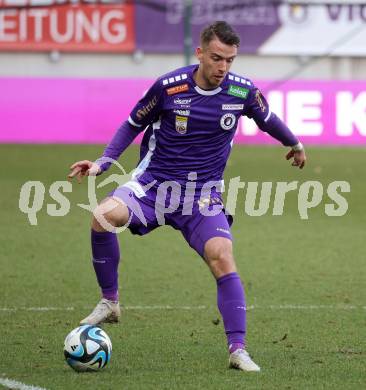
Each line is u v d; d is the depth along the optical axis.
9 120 81.94
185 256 39.31
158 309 29.55
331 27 86.56
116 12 87.38
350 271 36.31
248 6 85.75
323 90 81.06
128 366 22.34
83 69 89.25
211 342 25.16
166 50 87.44
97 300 30.88
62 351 23.92
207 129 23.56
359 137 81.19
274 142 82.50
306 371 21.89
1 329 26.56
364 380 21.12
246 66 87.94
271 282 34.16
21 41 87.25
